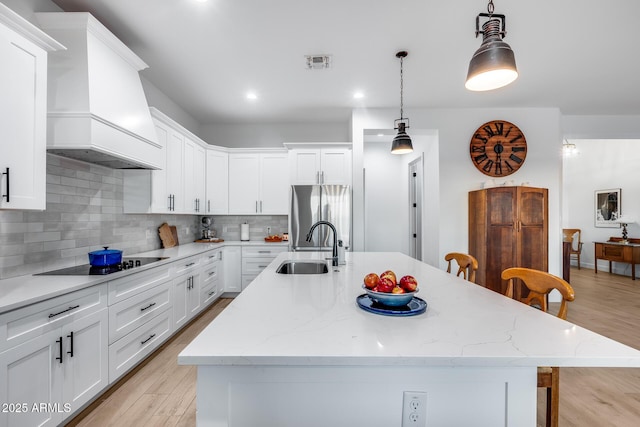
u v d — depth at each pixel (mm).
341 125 4848
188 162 3695
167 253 3141
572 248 6980
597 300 4273
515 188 3779
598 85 3461
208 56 2805
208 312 3705
